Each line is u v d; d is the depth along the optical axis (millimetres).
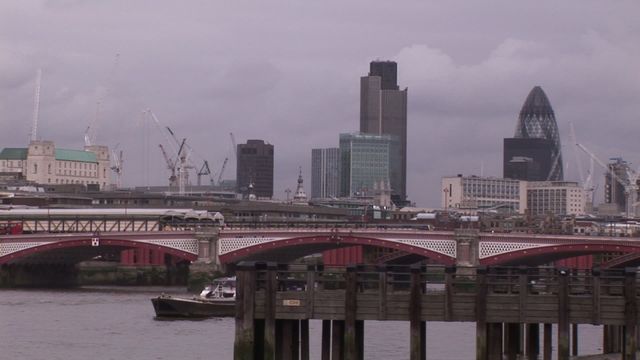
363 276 101875
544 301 97562
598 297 96875
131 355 145125
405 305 98188
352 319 97750
